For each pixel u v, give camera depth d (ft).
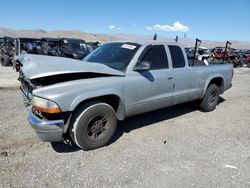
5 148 13.25
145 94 15.16
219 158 13.00
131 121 18.11
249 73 57.77
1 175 10.85
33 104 12.11
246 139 15.62
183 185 10.61
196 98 19.53
